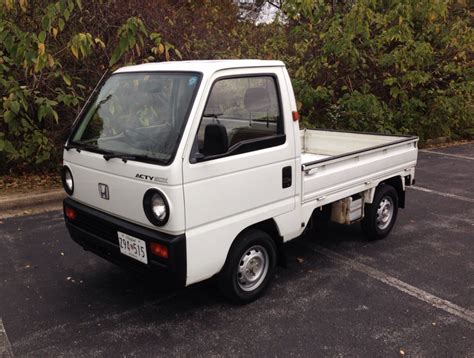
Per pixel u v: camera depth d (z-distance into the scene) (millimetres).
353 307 3703
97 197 3510
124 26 6016
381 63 9609
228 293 3568
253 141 3424
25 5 5836
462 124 12398
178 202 2967
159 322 3469
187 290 3973
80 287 4023
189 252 3078
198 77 3193
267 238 3715
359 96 9555
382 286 4074
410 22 9789
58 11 5773
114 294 3900
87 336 3275
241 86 3387
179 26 7863
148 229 3164
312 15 9102
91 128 3734
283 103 3658
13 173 7395
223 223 3283
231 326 3412
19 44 5812
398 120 10812
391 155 5027
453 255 4777
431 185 7680
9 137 7059
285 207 3752
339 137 5754
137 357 3045
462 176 8312
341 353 3100
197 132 3072
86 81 7219
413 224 5758
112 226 3373
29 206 6215
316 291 3973
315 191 4047
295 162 3771
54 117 6625
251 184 3426
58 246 4922
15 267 4406
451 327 3422
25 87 6227
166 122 3188
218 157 3172
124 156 3201
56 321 3471
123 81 3754
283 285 4086
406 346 3180
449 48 10797
